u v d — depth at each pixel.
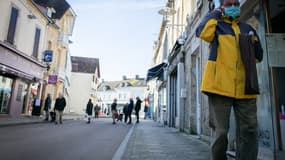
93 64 49.44
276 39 4.55
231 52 2.51
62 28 28.39
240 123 2.50
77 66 47.31
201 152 5.74
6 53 16.47
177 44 12.91
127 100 76.56
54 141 7.61
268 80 4.54
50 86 25.64
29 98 20.89
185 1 13.10
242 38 2.55
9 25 17.12
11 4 17.17
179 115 11.89
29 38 19.92
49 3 27.53
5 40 16.62
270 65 4.45
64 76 30.48
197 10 9.37
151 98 37.91
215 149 2.46
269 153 4.34
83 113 45.00
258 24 5.06
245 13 5.39
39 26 21.67
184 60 12.20
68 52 32.16
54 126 13.82
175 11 14.84
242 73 2.48
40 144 6.88
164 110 19.45
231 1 2.71
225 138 2.43
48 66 23.30
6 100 17.61
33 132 10.07
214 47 2.60
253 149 2.46
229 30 2.62
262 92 4.79
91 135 9.74
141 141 7.73
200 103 8.73
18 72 17.92
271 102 4.46
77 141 7.82
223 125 2.43
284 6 4.79
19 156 5.10
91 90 47.47
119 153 5.55
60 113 16.28
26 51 19.53
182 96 11.50
